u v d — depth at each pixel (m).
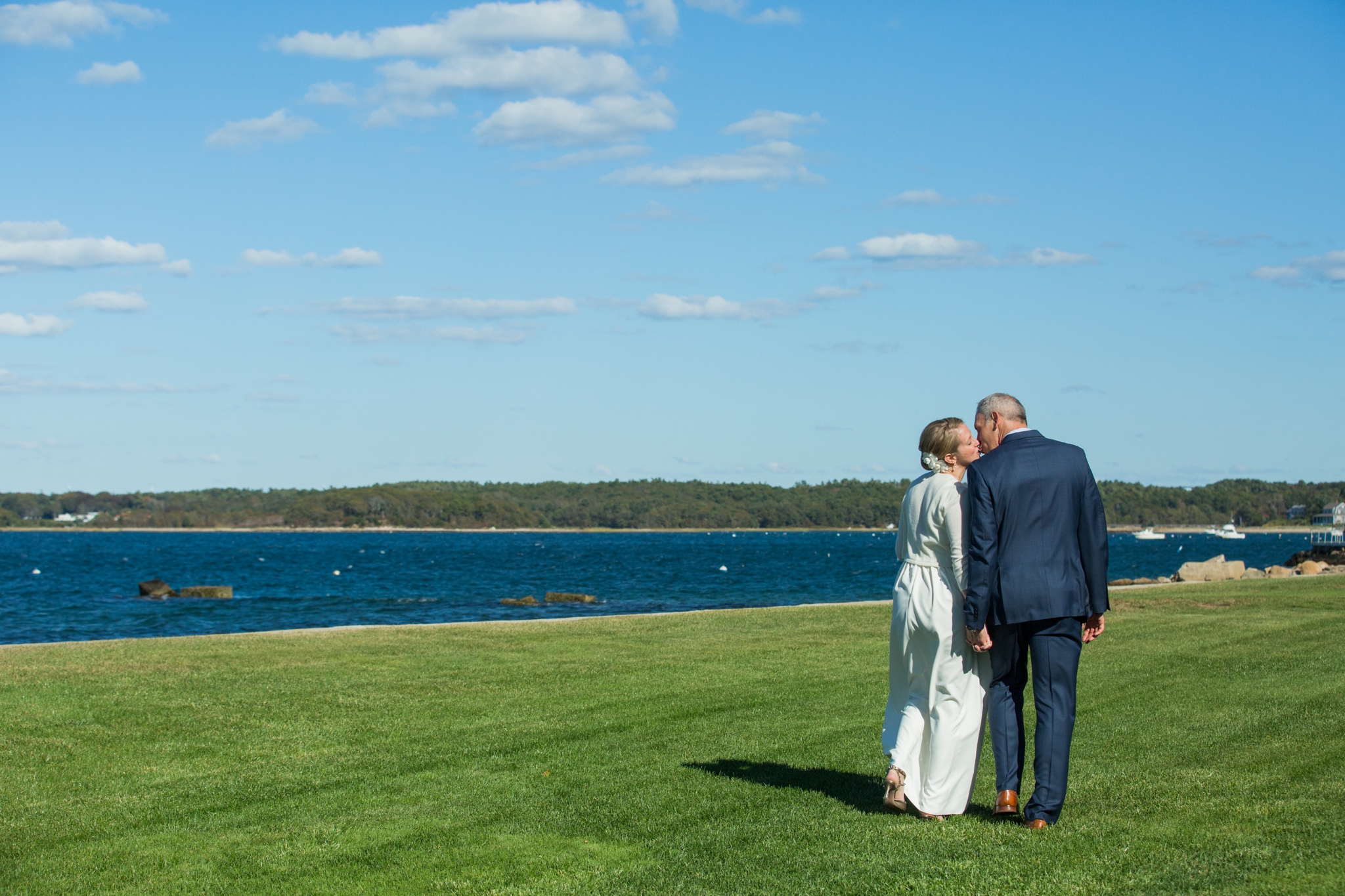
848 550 116.12
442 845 5.24
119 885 4.76
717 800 5.94
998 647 5.45
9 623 29.84
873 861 4.75
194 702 9.34
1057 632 5.27
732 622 16.39
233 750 7.48
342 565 74.88
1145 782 6.04
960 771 5.46
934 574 5.57
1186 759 6.59
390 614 32.31
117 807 6.02
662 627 15.72
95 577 58.94
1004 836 5.07
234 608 34.91
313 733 8.01
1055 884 4.34
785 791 6.10
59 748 7.56
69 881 4.82
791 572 62.88
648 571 64.62
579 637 14.44
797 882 4.51
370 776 6.67
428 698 9.52
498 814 5.75
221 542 154.38
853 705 8.95
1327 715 7.93
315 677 10.76
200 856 5.15
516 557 93.50
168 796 6.27
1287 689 9.23
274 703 9.27
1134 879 4.34
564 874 4.74
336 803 6.05
